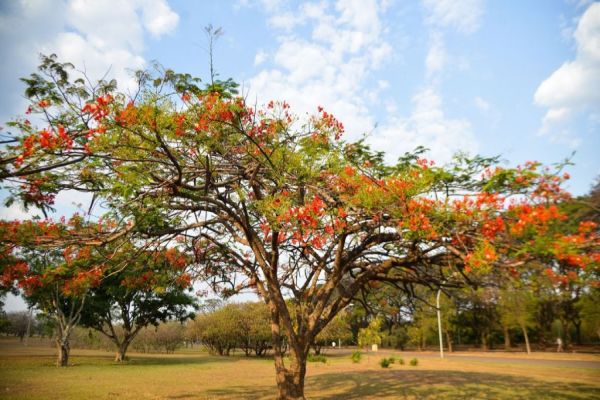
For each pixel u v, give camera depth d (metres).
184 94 7.32
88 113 6.36
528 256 5.41
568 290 5.89
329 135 8.34
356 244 9.25
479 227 6.11
